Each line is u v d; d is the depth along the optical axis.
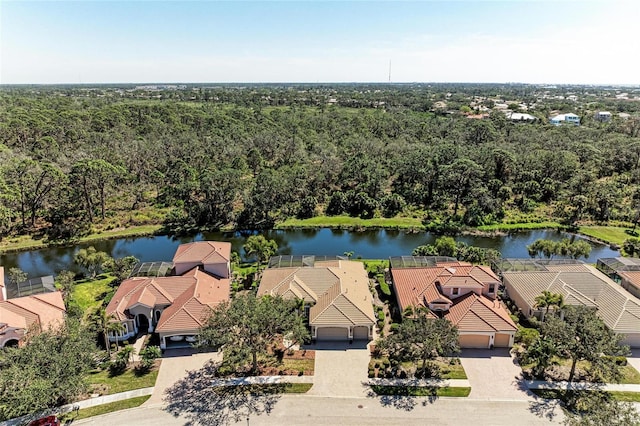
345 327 41.06
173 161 99.50
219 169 89.44
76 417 31.61
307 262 53.88
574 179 86.31
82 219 77.31
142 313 42.28
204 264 49.56
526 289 47.03
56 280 53.84
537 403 33.16
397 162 99.50
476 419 31.53
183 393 34.28
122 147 101.62
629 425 24.00
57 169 73.56
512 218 80.62
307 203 82.69
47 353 30.39
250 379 35.97
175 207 83.38
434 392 34.38
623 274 50.53
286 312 36.47
